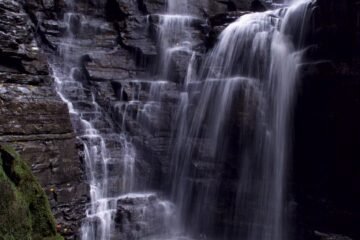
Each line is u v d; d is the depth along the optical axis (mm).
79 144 8781
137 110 10688
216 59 11242
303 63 9070
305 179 8961
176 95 11219
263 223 9117
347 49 8305
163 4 13133
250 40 10492
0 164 5043
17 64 7598
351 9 8219
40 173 7074
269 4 14438
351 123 8062
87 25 11922
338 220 8102
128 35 12078
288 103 9180
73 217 7500
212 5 14055
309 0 10297
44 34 11195
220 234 9602
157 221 9484
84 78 11000
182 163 10422
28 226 4723
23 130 6980
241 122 9625
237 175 9641
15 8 7898
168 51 12039
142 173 10211
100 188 9250
